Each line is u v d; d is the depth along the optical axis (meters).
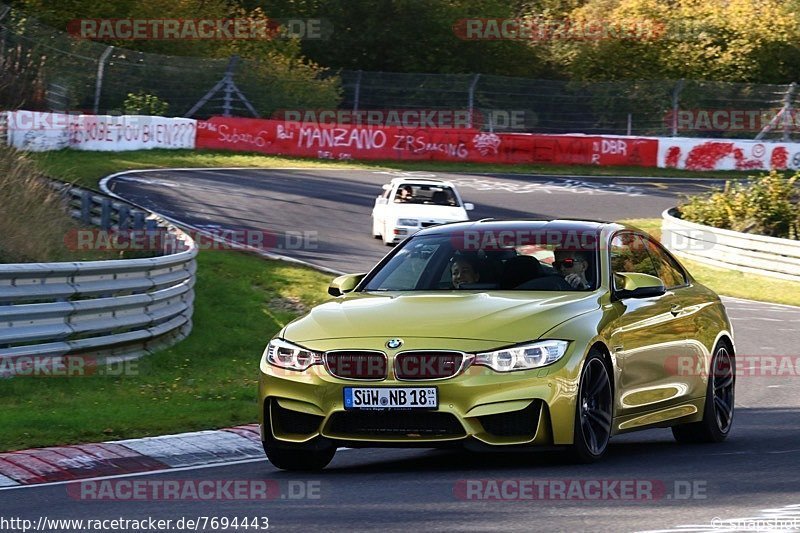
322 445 15.42
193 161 81.50
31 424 19.45
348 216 65.81
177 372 28.16
